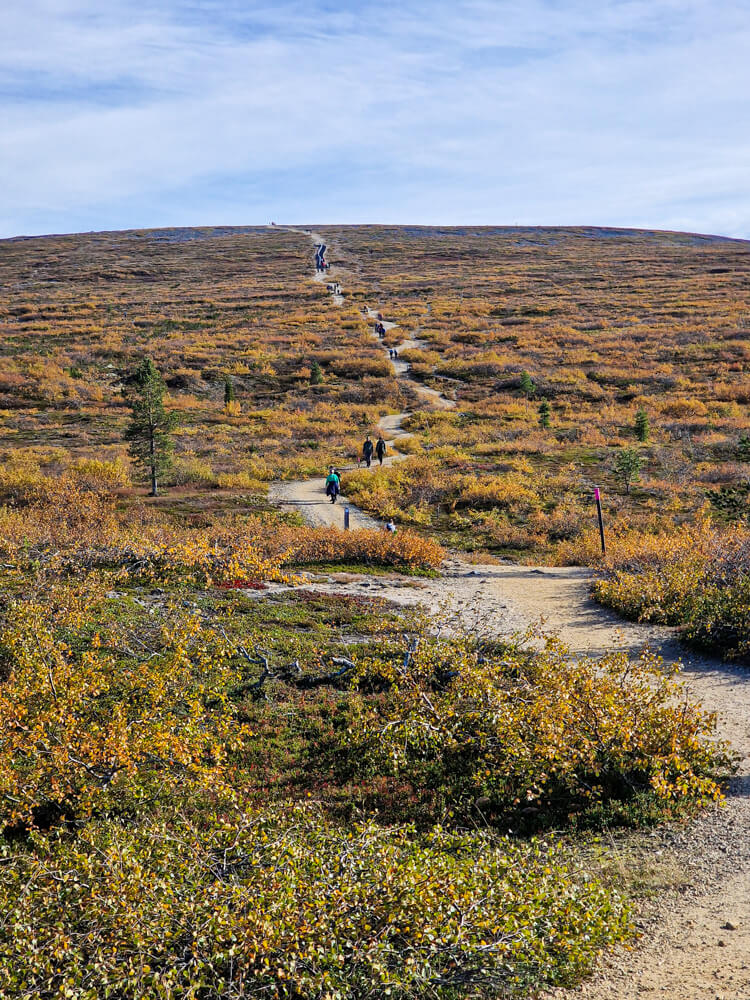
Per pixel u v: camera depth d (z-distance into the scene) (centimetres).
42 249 16162
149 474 3412
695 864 732
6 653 1166
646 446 4288
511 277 12350
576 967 564
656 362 6831
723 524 2795
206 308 10000
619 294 10562
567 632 1543
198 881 576
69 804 833
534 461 4062
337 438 4888
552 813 862
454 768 974
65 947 504
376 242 16912
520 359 7156
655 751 908
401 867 589
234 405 5634
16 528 2147
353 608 1667
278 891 553
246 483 3491
